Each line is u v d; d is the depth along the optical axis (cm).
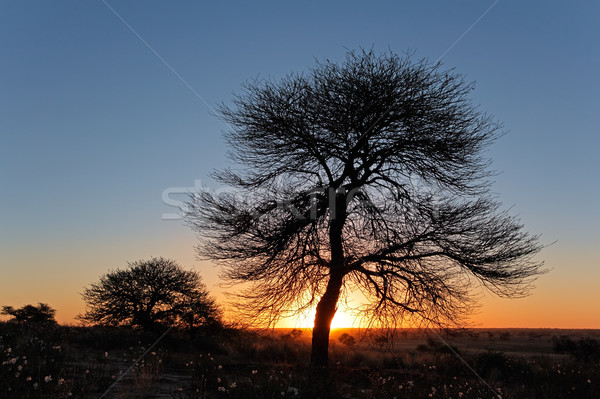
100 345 1537
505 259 1303
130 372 968
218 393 805
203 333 2361
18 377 719
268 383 812
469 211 1323
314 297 1372
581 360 2277
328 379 966
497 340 5506
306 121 1388
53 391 703
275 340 2262
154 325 2375
